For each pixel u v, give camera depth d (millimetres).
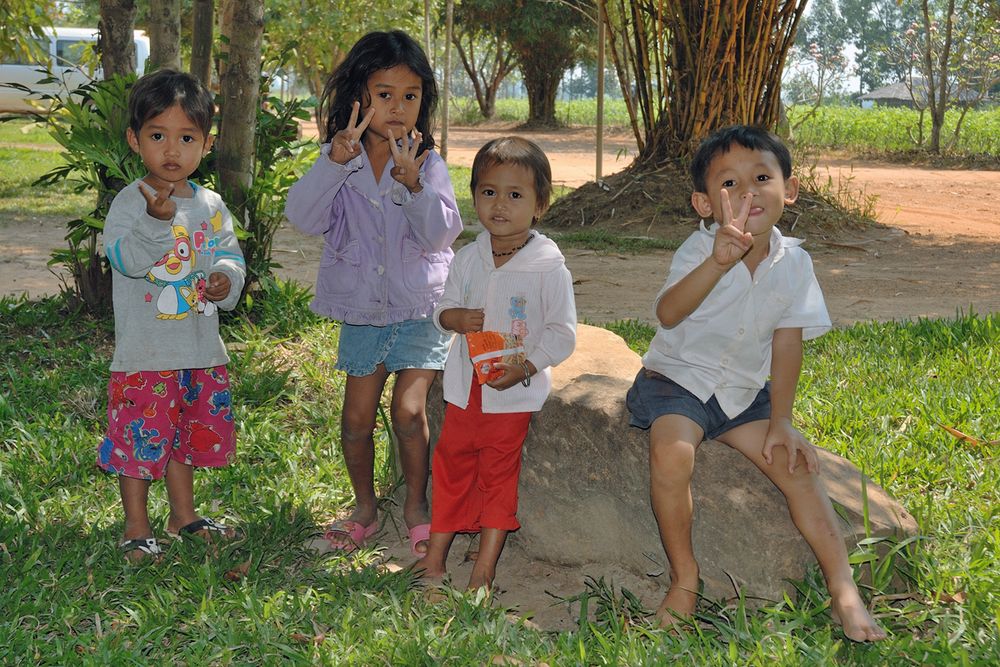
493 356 3301
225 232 3676
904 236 11875
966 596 3105
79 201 13234
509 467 3420
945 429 4426
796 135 26938
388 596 3268
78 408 5004
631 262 10164
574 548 3676
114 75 6309
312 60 18438
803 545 3119
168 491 3766
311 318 6531
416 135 3408
